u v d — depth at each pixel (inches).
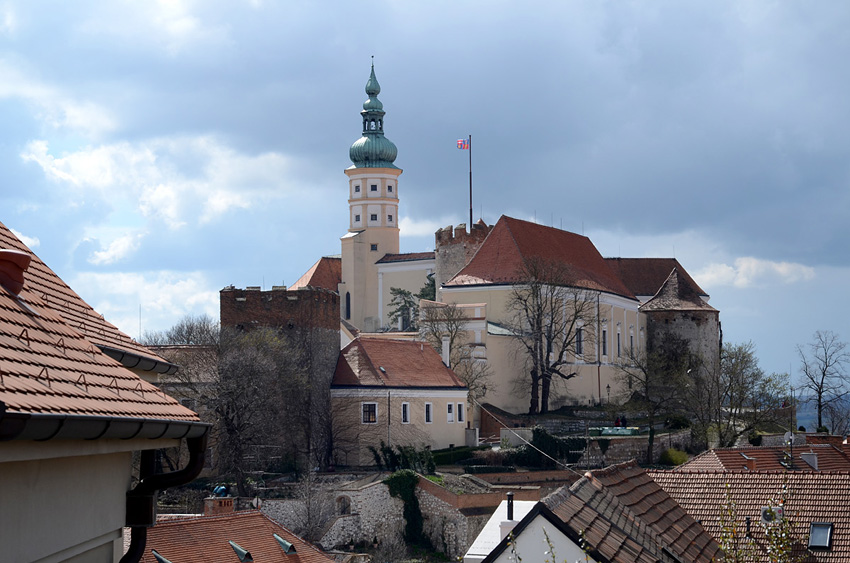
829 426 6437.0
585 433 5462.6
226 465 4077.3
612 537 1273.4
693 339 7377.0
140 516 672.4
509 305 6161.4
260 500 3582.7
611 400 6791.3
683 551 1451.8
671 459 5260.8
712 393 6063.0
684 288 7554.1
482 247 6555.1
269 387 4094.5
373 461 4574.3
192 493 3764.8
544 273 6166.3
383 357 4877.0
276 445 4291.3
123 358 868.6
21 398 482.3
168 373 1051.3
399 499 4005.9
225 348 4148.6
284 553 2124.8
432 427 4857.3
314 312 4544.8
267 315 4534.9
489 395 5728.3
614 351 6988.2
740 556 1295.5
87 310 889.5
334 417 4623.5
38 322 618.2
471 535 3873.0
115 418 550.0
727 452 2861.7
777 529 1357.0
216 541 2026.3
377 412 4608.8
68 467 565.0
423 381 4889.3
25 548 512.1
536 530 1203.2
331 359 4714.6
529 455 4813.0
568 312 6437.0
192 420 667.4
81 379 577.9
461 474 4503.0
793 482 1743.4
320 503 3732.8
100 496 616.1
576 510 1280.8
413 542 4001.0
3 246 711.1
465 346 5575.8
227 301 4557.1
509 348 5969.5
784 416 5925.2
